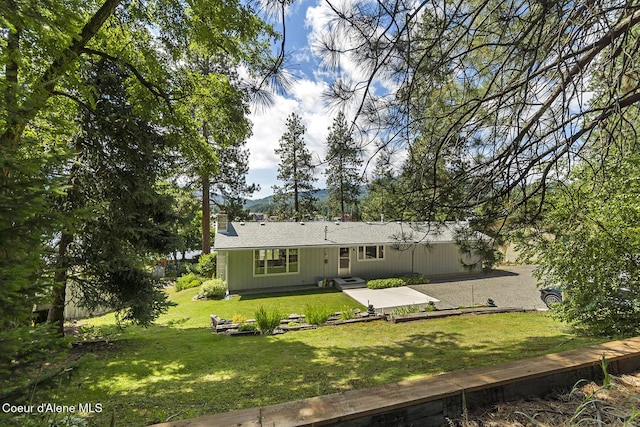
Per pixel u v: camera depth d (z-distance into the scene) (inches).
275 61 105.7
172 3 207.5
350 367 162.7
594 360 74.6
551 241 177.9
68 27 107.0
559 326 224.5
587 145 126.4
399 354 183.0
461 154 143.3
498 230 146.8
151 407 119.2
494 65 134.3
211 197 768.9
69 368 80.7
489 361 148.2
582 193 166.6
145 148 262.1
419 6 91.3
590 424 56.4
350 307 395.2
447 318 287.3
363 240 554.9
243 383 146.8
